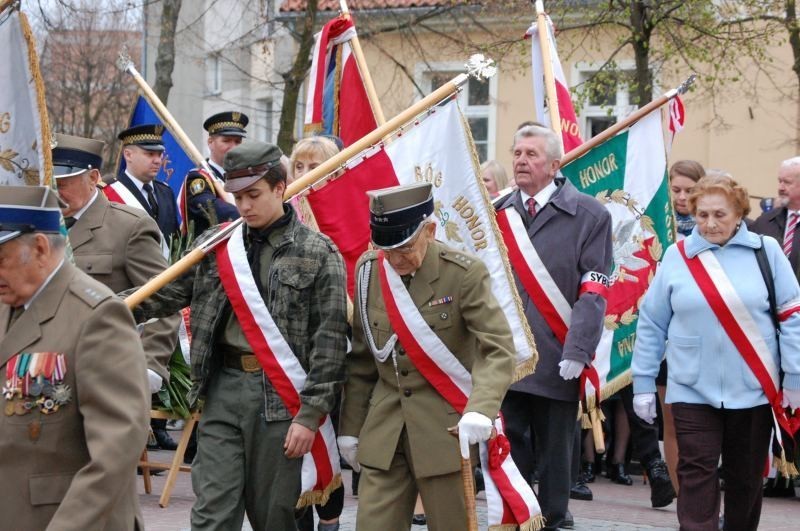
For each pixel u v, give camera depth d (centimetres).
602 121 2517
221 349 611
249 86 2728
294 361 594
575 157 927
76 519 423
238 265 595
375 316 601
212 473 595
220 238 605
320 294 597
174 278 606
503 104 2477
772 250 735
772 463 764
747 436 732
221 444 598
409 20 2162
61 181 735
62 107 3556
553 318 793
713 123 2348
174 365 916
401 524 600
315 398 587
